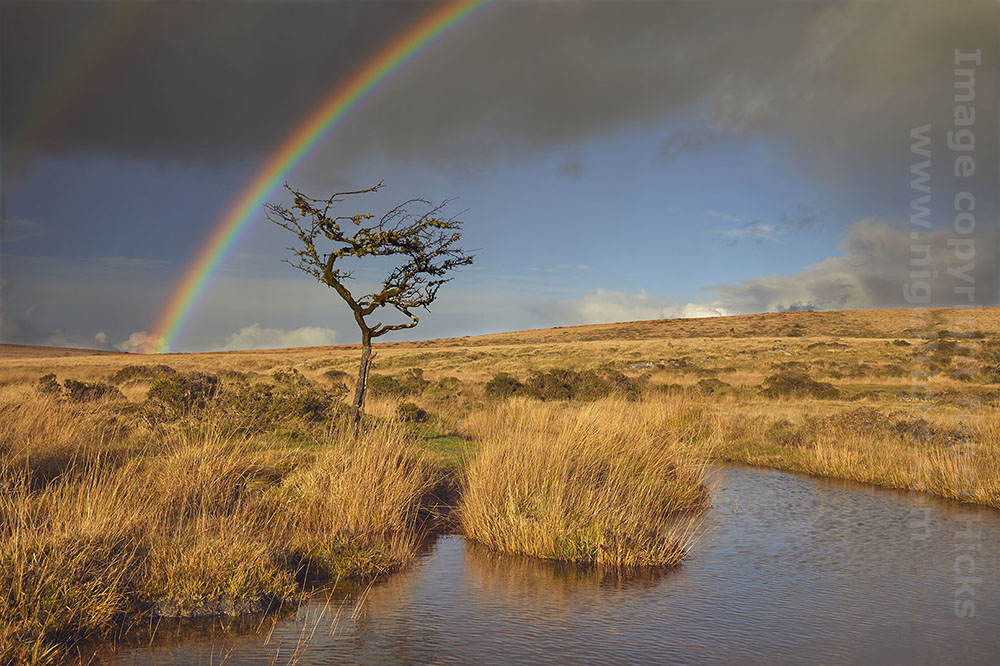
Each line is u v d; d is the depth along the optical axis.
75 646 5.22
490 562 7.86
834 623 6.05
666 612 6.27
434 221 10.51
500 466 9.60
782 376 40.25
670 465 12.23
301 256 10.78
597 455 10.95
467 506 9.45
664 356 64.94
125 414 14.63
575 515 8.58
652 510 9.94
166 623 5.75
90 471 8.42
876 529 9.70
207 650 5.22
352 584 6.96
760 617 6.16
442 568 7.61
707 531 9.49
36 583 5.53
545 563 7.86
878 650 5.48
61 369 46.66
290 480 9.55
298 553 7.41
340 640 5.47
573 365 61.59
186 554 6.41
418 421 17.31
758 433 19.61
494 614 6.15
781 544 8.83
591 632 5.74
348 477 8.90
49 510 6.96
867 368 48.00
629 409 16.84
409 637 5.56
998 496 11.37
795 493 12.46
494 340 115.81
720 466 15.65
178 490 8.49
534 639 5.56
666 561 7.89
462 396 29.42
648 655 5.29
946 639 5.71
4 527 6.41
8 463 8.92
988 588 7.03
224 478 9.29
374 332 11.21
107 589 5.75
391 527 8.66
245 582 6.25
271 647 5.30
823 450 15.81
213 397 14.84
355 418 11.08
